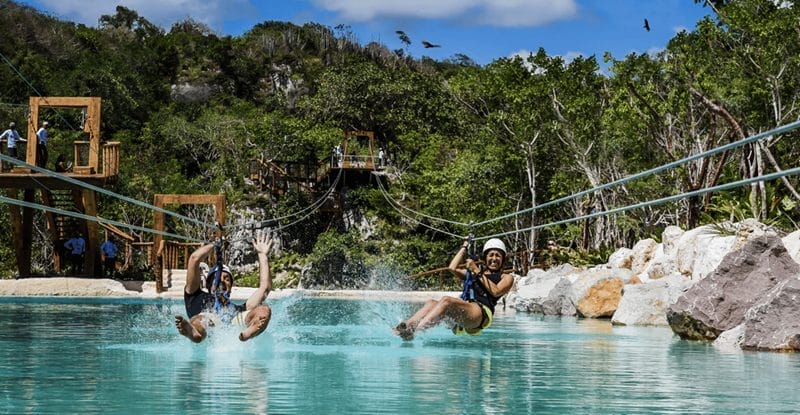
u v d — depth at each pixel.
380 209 45.97
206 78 73.38
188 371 6.92
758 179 7.35
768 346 9.30
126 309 17.98
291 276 43.62
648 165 31.89
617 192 34.59
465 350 9.02
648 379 6.69
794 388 6.21
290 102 74.62
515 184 39.94
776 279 10.73
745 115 28.19
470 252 9.88
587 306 16.22
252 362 7.61
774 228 17.80
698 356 8.61
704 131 31.55
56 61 67.50
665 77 31.05
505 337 11.00
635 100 30.59
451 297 9.40
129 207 41.97
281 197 48.06
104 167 29.03
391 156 55.38
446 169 43.12
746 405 5.41
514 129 38.03
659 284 14.31
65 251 33.06
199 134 58.16
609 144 33.59
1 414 4.87
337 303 21.98
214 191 49.78
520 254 37.22
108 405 5.20
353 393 5.77
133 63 72.44
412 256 41.88
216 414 4.90
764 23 26.55
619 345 9.91
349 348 8.98
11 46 65.38
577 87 35.16
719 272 10.90
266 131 55.28
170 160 56.88
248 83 76.50
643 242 20.80
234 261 45.03
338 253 42.91
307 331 11.26
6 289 26.84
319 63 82.38
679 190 30.58
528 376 6.81
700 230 17.69
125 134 58.56
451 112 57.84
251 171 50.66
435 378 6.61
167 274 31.16
